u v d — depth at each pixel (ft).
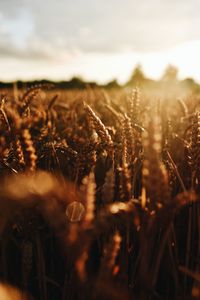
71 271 1.48
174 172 1.93
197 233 1.98
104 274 0.97
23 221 1.51
